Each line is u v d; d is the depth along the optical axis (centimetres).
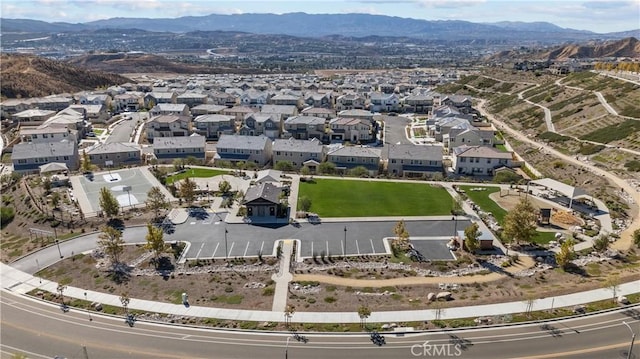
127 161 13000
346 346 5238
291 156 12875
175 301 6169
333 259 7331
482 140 14212
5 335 5547
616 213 8856
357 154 12462
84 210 9275
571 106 17412
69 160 12588
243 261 7262
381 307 5947
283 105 19875
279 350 5188
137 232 8319
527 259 7256
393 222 8725
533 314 5700
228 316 5822
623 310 5738
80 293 6431
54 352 5228
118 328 5634
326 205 9581
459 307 5906
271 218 8881
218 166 12562
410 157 12038
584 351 5059
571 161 12575
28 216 9000
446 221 8744
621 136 13200
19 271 7106
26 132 14938
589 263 7012
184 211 9219
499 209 9306
